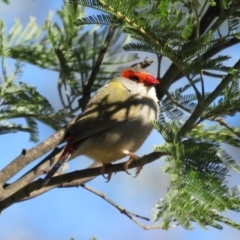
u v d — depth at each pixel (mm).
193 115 8086
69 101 10922
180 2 8367
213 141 8680
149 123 11117
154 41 7922
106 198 10203
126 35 11609
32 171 9648
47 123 10977
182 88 10320
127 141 11016
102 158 11055
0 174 9320
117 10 7500
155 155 9031
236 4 8297
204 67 8039
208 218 7008
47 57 11477
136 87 11250
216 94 8102
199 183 6930
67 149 10305
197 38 7938
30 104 10539
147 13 7613
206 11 11031
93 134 10750
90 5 7473
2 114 10453
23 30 11445
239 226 7672
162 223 6977
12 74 10656
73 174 9555
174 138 7469
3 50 10523
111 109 10930
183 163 7117
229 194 7359
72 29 11281
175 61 8055
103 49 10758
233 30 8195
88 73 11227
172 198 6863
